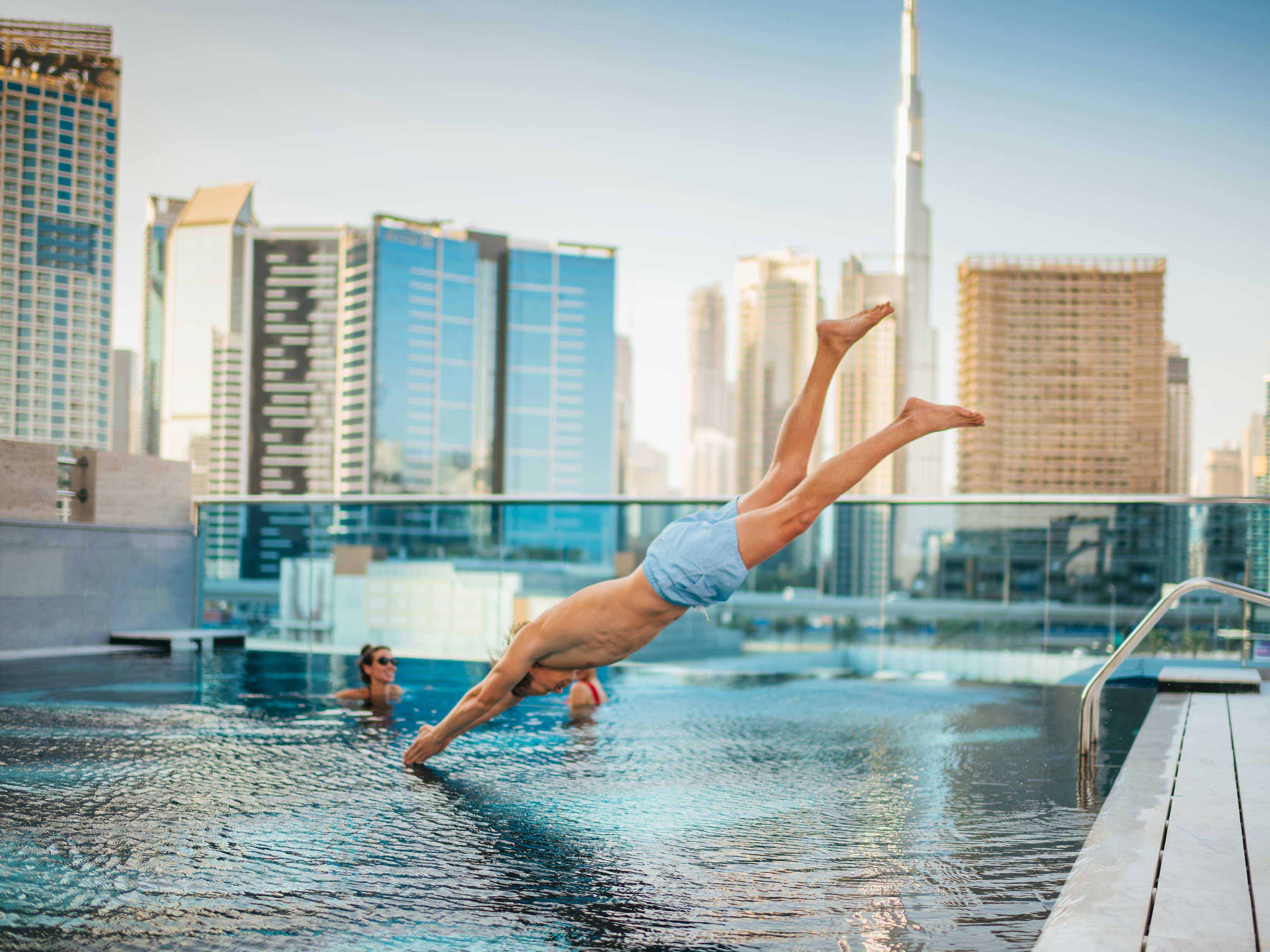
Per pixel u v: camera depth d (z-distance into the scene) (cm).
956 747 478
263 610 908
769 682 725
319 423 15300
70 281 11019
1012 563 806
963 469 14825
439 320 15775
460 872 284
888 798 375
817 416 365
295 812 347
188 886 271
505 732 514
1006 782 400
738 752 463
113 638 846
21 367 10769
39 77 11031
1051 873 283
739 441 19250
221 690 638
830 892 268
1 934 237
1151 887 249
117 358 15688
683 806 361
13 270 10769
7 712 549
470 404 16050
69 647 816
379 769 419
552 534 923
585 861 295
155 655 816
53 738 479
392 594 913
